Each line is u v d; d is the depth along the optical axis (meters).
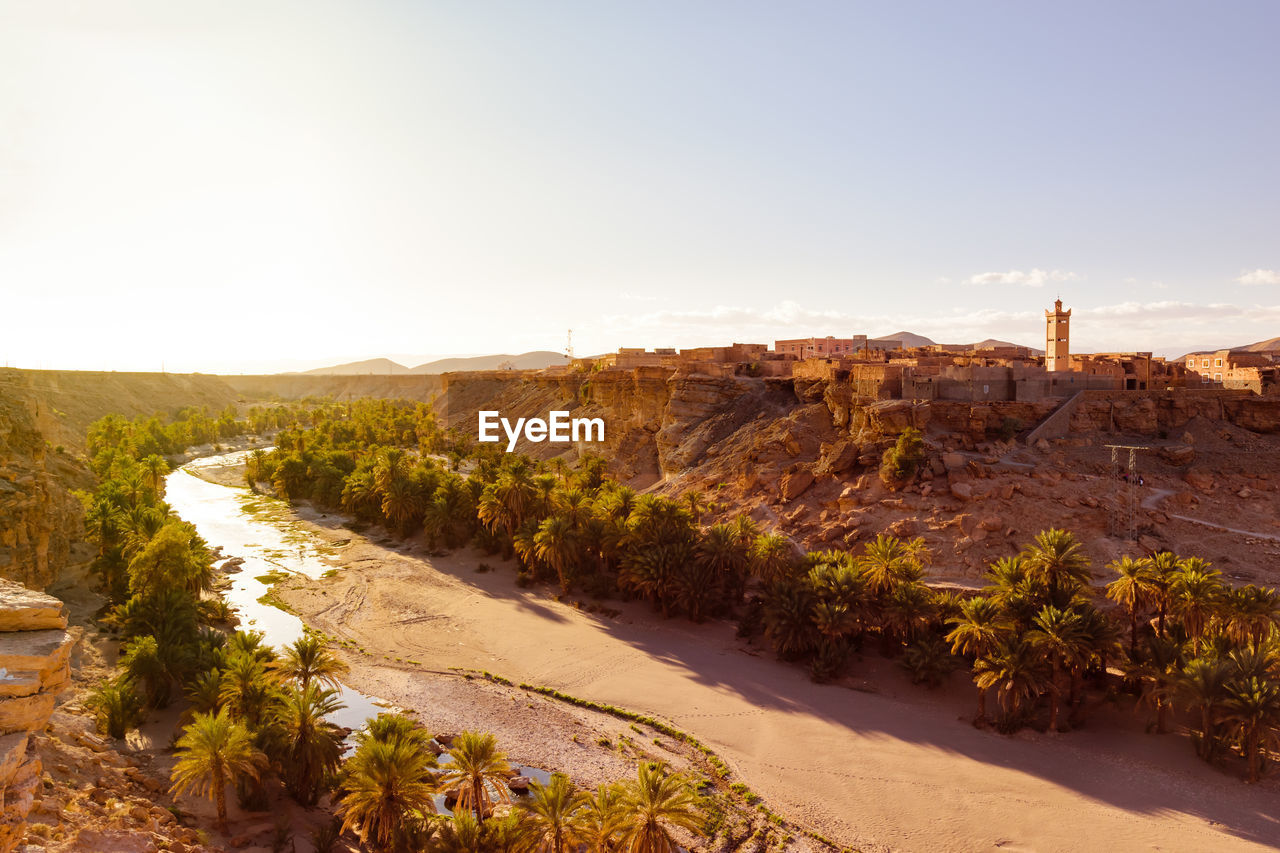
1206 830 36.09
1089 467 68.75
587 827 30.41
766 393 104.81
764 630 60.25
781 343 152.12
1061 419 74.50
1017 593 48.28
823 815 38.53
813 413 89.81
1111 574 56.22
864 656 55.25
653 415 122.62
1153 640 45.97
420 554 87.06
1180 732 43.56
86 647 52.25
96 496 80.94
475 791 33.69
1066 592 48.22
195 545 65.56
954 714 47.75
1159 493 64.62
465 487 90.69
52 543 62.16
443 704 50.78
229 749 33.19
